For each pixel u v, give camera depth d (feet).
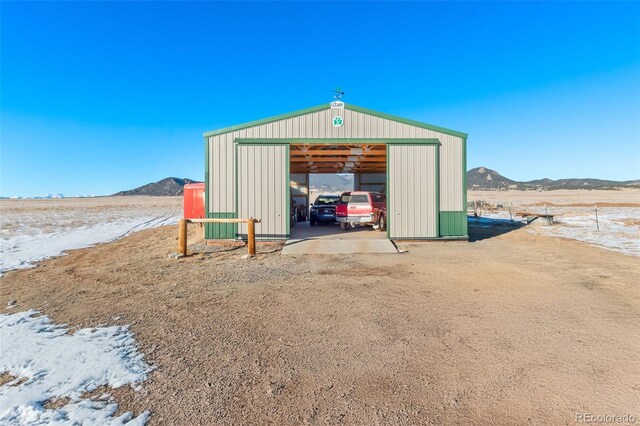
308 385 11.02
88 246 43.19
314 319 16.69
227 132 41.55
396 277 24.82
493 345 13.66
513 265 28.35
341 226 53.98
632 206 112.47
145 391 10.77
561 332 14.82
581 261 29.55
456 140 42.01
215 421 9.31
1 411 9.75
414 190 41.65
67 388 10.95
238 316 17.22
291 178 78.48
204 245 40.37
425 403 10.01
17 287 23.49
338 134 41.55
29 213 113.91
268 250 36.91
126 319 17.07
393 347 13.61
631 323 15.71
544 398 10.18
